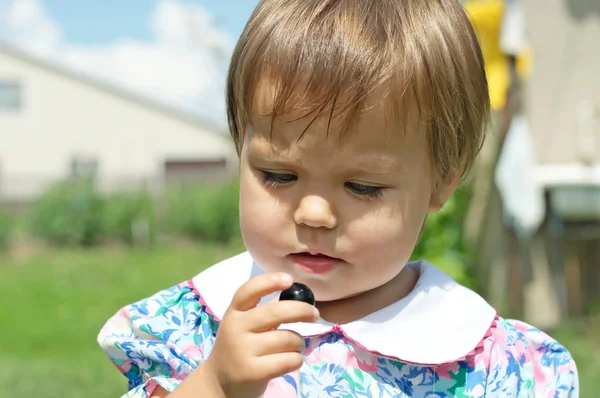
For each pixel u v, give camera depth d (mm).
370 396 1545
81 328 6758
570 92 5684
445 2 1599
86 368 4828
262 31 1465
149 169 26578
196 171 26766
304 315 1297
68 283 9953
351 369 1560
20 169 25719
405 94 1429
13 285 9797
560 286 5234
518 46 4613
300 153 1396
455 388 1597
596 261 5336
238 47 1547
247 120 1468
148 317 1711
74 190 16859
